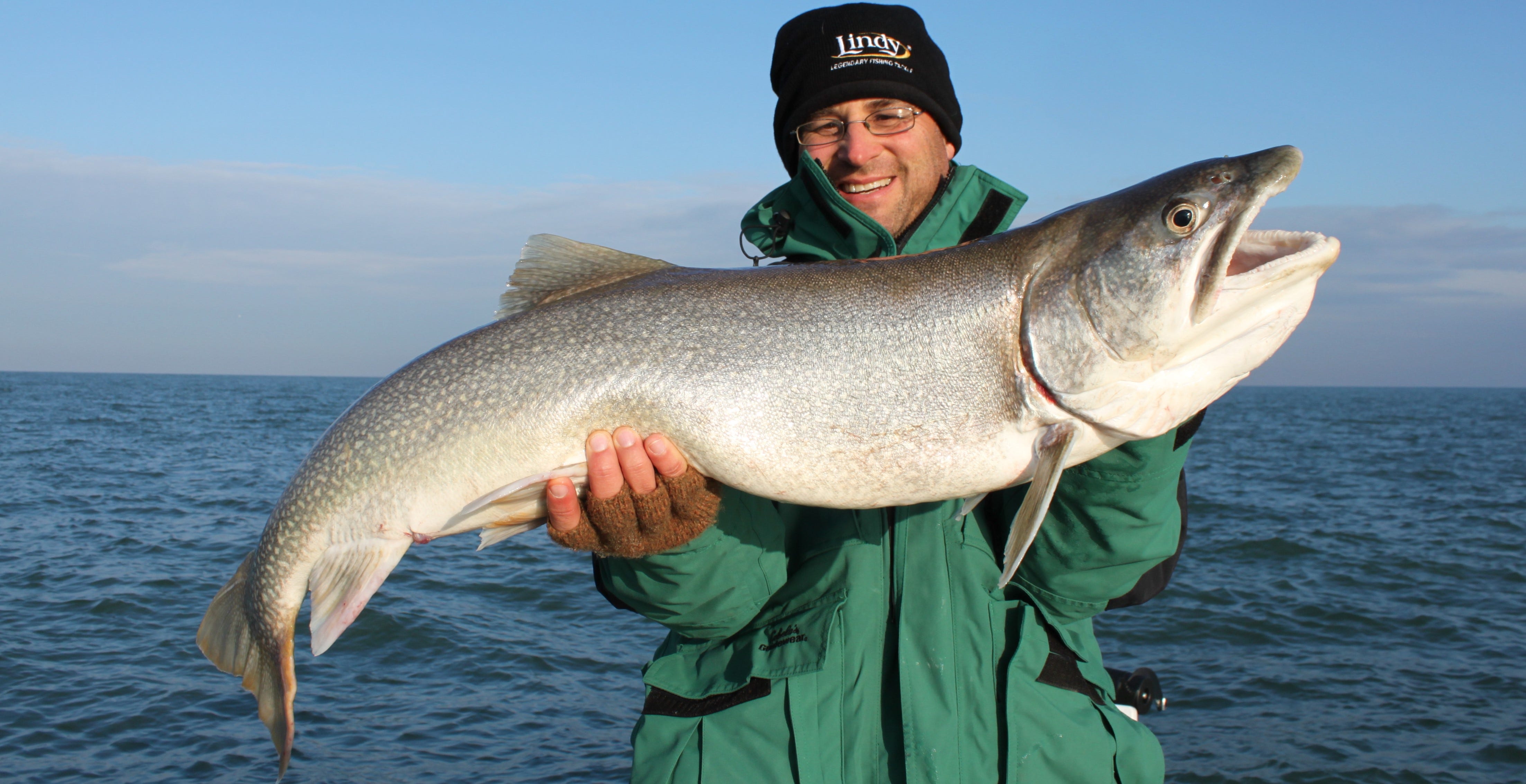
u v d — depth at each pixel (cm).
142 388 12119
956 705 242
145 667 861
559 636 975
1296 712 781
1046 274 244
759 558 261
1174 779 663
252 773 660
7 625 978
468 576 1218
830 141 306
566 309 258
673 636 297
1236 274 255
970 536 258
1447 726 750
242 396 8769
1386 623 1029
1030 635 253
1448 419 7094
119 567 1253
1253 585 1186
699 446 246
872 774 244
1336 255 240
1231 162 242
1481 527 1645
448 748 705
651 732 260
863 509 252
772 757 240
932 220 291
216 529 1554
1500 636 987
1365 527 1633
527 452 249
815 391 245
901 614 250
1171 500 250
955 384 245
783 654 251
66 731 721
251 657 279
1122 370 239
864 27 298
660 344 249
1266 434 4747
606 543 250
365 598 260
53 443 3145
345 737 721
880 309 248
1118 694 321
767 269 260
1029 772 240
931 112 303
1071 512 250
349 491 259
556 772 668
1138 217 239
